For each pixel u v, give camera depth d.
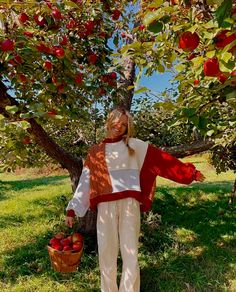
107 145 3.11
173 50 2.32
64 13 3.35
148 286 3.72
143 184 3.12
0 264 4.20
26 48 2.91
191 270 4.01
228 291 3.54
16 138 3.53
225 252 4.50
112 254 3.03
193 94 2.26
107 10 3.92
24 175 14.32
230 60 1.57
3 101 3.40
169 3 1.85
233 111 2.90
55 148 4.48
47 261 4.18
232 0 1.40
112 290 3.06
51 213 6.36
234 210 6.34
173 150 4.54
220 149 5.12
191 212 6.30
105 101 4.93
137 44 2.23
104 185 3.01
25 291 3.58
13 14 2.90
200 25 1.64
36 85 3.60
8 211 6.59
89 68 4.26
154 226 5.20
